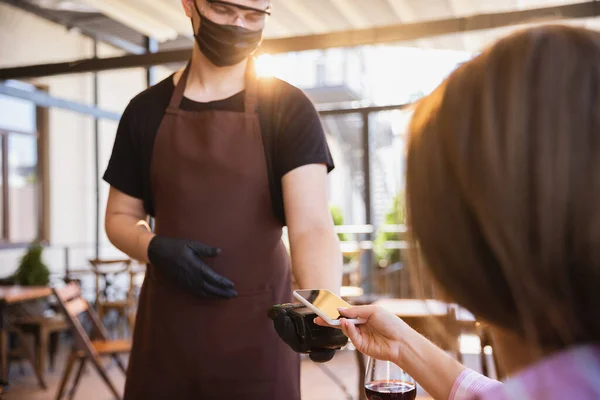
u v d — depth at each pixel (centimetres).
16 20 833
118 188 153
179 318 140
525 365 54
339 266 137
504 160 47
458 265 51
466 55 56
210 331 139
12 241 845
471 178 48
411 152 54
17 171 860
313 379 527
